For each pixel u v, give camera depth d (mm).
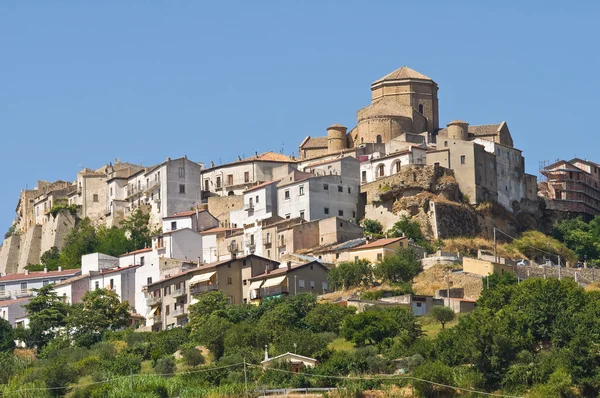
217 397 186500
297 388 188375
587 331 195125
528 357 190375
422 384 182500
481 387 184750
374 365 194750
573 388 184125
